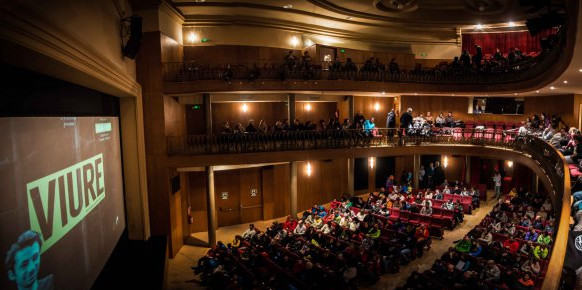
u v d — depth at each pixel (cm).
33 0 480
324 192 2362
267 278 1245
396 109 2497
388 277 1392
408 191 2256
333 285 1188
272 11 1841
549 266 384
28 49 451
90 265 792
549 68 1442
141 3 1516
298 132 1838
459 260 1328
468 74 2169
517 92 2016
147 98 1570
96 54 734
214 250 1480
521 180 2450
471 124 2420
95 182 865
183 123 1884
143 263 1159
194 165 1636
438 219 1792
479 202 2197
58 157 660
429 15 2075
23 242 519
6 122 502
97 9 832
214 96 1809
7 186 488
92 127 879
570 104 2125
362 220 1792
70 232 689
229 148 1709
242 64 1881
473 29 2416
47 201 602
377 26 2197
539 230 1479
